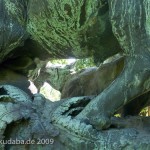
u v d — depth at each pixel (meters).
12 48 4.50
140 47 3.61
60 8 3.89
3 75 4.59
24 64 4.75
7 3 4.32
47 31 4.17
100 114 3.68
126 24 3.63
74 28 4.00
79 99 3.90
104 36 4.05
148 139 3.57
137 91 3.64
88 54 4.29
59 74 5.19
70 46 4.23
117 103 3.68
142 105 4.38
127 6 3.61
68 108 3.84
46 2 3.93
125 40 3.68
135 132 3.65
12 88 4.04
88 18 3.91
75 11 3.87
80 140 3.63
